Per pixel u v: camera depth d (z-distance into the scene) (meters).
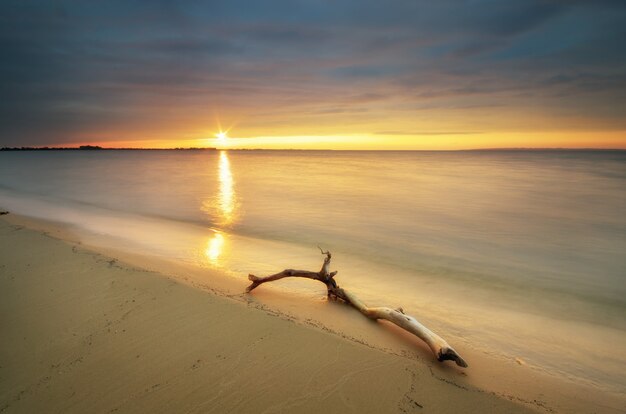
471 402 3.37
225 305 5.24
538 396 3.74
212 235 12.45
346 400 3.33
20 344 4.25
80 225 13.59
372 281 8.02
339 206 19.75
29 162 84.44
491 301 6.95
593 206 19.88
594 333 5.61
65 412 3.17
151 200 21.56
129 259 8.24
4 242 8.67
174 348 4.15
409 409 3.24
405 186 30.98
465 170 58.91
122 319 4.83
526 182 34.69
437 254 10.58
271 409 3.20
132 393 3.40
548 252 10.91
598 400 3.77
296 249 10.76
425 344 4.72
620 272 8.97
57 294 5.64
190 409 3.19
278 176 44.00
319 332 4.50
